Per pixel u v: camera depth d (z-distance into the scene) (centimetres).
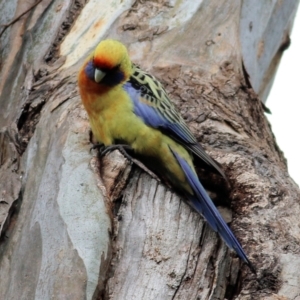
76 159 988
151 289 910
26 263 945
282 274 913
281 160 1270
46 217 953
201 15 1337
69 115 1081
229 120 1160
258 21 1426
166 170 1075
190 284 921
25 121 1184
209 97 1197
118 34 1293
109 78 1034
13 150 1133
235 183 1027
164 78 1218
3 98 1266
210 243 949
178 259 934
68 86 1171
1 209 1043
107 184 966
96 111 1046
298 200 1016
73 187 950
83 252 891
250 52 1420
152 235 946
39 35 1330
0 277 993
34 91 1202
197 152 1037
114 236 933
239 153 1084
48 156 1042
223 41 1315
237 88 1256
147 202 974
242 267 934
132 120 1040
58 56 1290
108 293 901
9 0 1390
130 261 927
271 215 987
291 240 955
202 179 1091
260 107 1296
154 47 1284
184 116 1139
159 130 1051
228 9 1355
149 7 1338
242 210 1004
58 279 884
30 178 1070
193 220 964
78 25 1331
